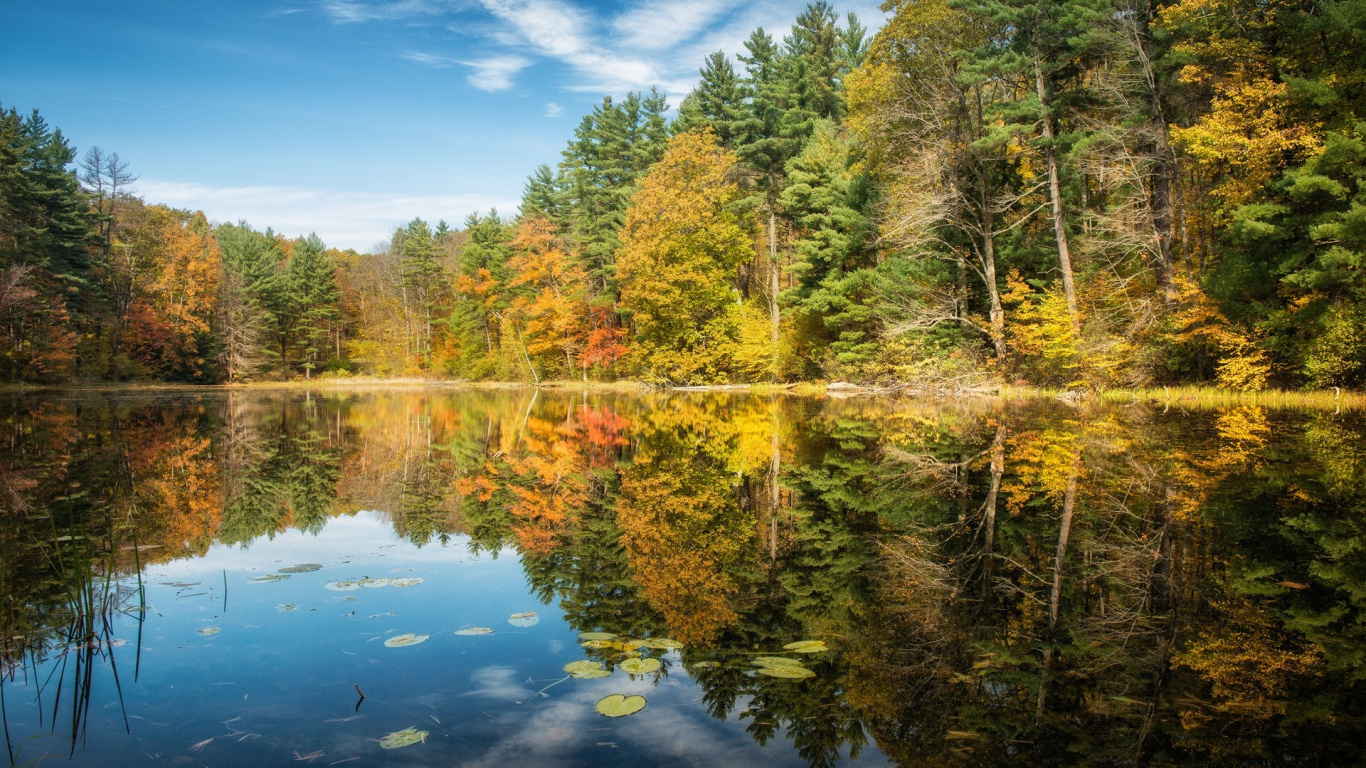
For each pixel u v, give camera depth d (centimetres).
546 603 418
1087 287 1938
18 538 561
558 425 1680
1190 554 466
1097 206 2153
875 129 2297
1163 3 1745
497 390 4109
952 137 2028
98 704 284
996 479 763
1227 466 764
